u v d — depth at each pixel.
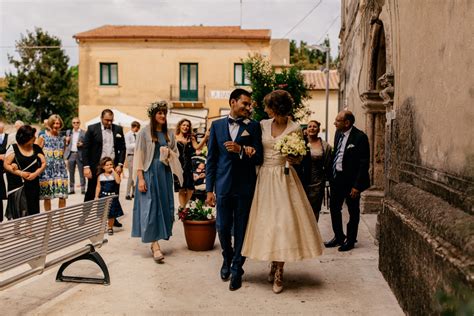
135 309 4.44
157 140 6.27
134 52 28.31
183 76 28.47
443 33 3.95
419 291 3.85
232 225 5.34
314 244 4.83
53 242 4.49
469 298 2.28
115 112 23.14
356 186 6.43
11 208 7.11
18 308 4.46
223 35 27.89
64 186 8.30
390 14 6.32
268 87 15.44
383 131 9.25
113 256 6.40
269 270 5.75
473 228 3.11
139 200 6.18
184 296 4.81
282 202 4.82
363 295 4.82
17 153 7.05
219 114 28.31
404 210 4.60
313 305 4.55
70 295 4.83
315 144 6.66
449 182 3.78
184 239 7.49
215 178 5.28
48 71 46.28
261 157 5.03
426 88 4.46
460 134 3.54
